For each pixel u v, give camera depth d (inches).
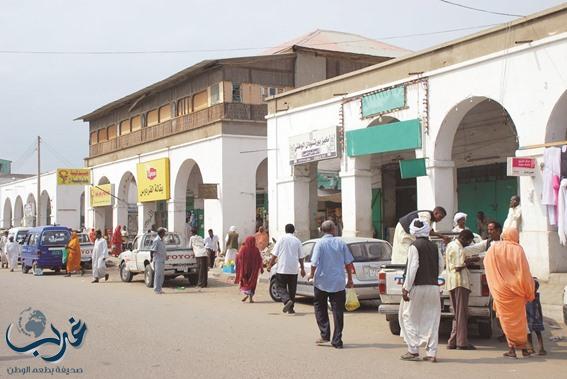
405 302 356.2
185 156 1325.0
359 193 840.9
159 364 339.6
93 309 568.1
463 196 883.4
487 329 423.2
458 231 465.4
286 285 556.1
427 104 728.3
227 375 312.3
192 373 317.4
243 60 1227.2
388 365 336.5
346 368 327.9
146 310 563.2
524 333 358.3
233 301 640.4
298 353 368.8
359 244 573.9
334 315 390.0
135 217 1845.5
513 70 632.4
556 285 573.3
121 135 1637.6
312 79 1290.6
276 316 527.5
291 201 970.7
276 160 1002.7
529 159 599.2
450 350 384.5
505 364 341.4
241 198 1206.9
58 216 2049.7
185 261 797.2
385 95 786.8
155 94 1483.8
